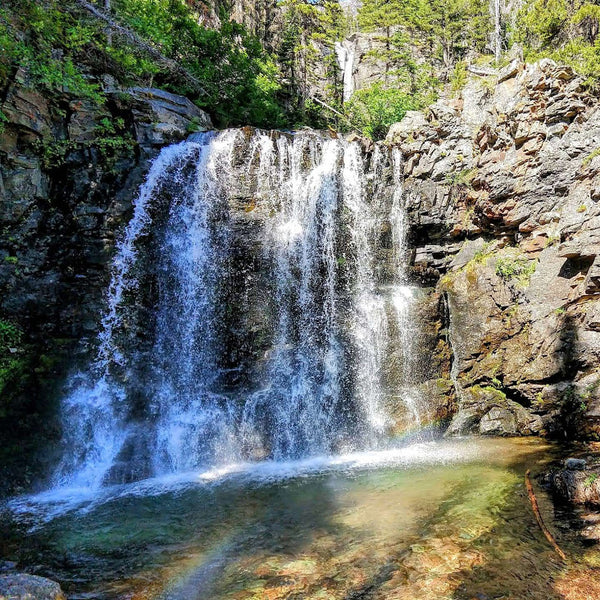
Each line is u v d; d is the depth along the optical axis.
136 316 9.99
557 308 9.79
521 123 11.16
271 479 7.75
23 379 8.69
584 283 9.33
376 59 40.31
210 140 11.75
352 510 6.29
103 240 10.05
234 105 18.62
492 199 11.47
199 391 9.83
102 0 14.55
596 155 9.89
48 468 8.23
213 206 11.02
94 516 6.53
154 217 10.88
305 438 9.40
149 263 10.47
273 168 11.42
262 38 34.19
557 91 10.73
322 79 37.94
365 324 10.66
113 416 9.04
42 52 10.48
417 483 7.16
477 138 12.29
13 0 10.17
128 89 12.62
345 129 26.92
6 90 9.51
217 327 10.17
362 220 12.41
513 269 10.76
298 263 11.01
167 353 10.09
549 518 5.66
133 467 8.21
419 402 10.15
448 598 4.23
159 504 6.86
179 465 8.64
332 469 8.16
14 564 5.17
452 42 39.06
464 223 12.39
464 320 11.19
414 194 13.00
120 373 9.44
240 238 10.59
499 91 12.00
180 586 4.64
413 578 4.57
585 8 21.12
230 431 9.02
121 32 13.66
